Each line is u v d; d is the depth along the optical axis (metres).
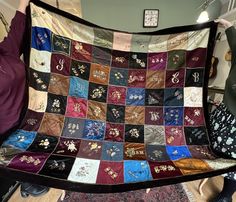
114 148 1.39
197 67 1.55
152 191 1.67
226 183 1.46
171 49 1.59
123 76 1.62
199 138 1.46
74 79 1.53
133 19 3.12
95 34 1.56
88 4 3.04
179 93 1.58
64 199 1.54
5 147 1.19
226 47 2.40
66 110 1.49
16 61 1.29
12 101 1.23
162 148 1.41
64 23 1.48
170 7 3.07
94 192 1.02
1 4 1.90
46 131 1.38
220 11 3.01
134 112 1.59
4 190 1.42
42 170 1.08
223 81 2.46
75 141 1.39
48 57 1.45
